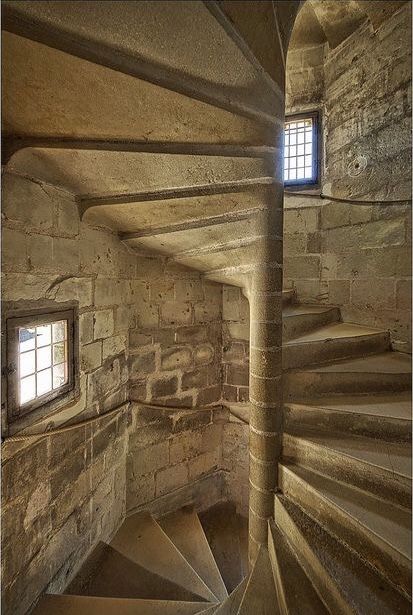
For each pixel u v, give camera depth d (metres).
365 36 2.24
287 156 2.82
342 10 2.26
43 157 1.18
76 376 1.60
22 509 1.29
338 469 1.33
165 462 2.37
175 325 2.35
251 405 1.58
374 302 2.22
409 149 1.99
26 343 1.32
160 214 1.63
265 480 1.51
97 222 1.73
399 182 2.06
